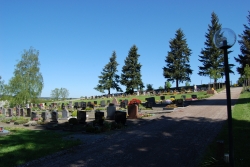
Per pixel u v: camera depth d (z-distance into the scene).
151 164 7.29
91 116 23.44
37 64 46.91
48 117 21.64
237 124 12.44
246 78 41.34
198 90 50.34
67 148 9.60
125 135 11.99
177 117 16.73
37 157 8.41
